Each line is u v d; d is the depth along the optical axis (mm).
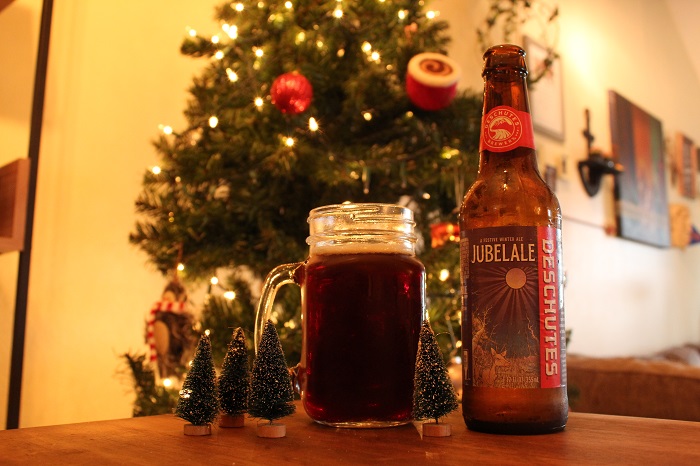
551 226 481
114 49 1679
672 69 4457
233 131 1247
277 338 472
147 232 1321
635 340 3508
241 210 1230
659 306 3854
